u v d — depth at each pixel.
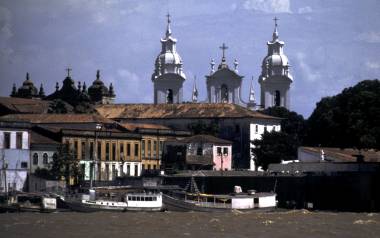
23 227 175.00
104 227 175.75
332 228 179.12
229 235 165.62
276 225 182.50
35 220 187.50
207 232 169.50
